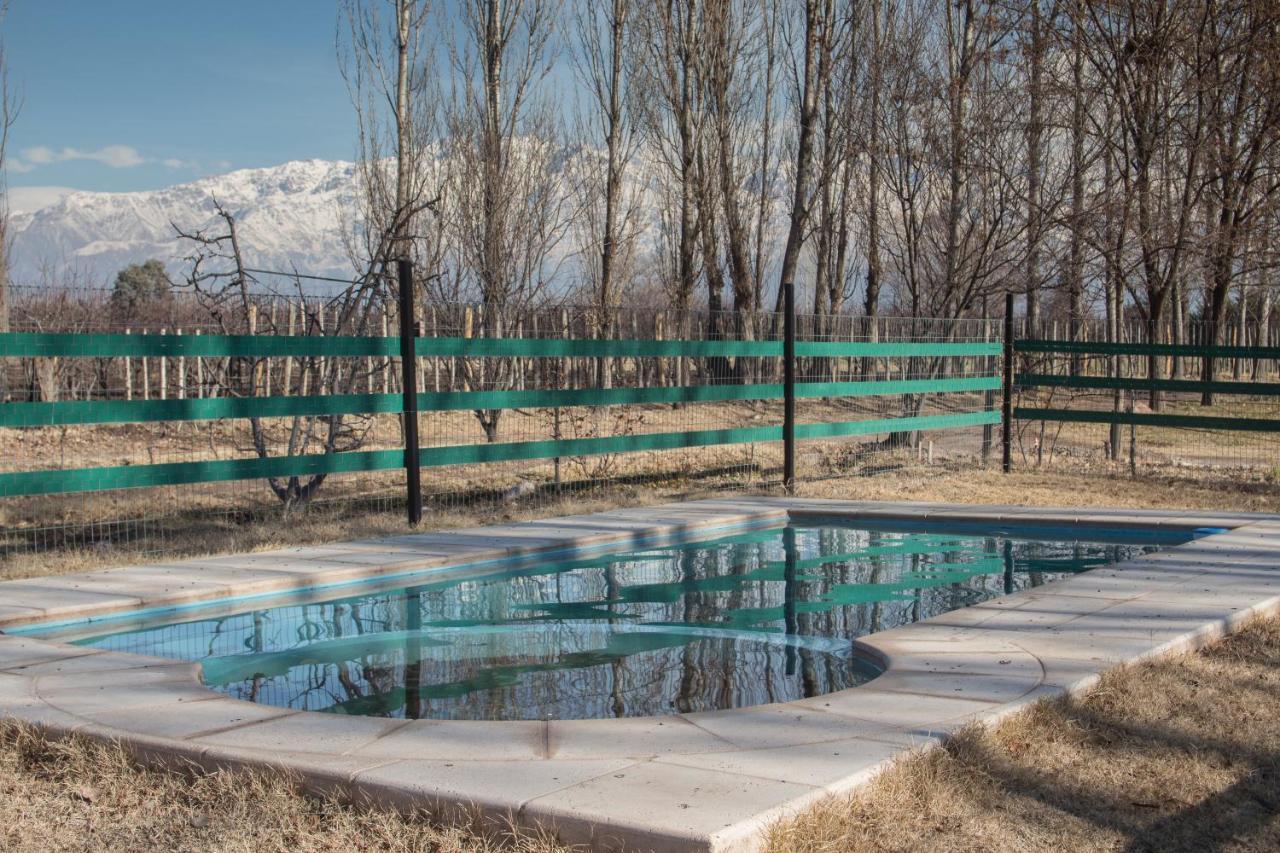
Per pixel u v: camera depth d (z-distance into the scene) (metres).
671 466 15.09
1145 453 17.58
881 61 20.72
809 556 9.27
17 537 9.98
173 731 4.16
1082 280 20.27
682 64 24.67
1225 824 3.49
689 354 12.56
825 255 29.14
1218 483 13.86
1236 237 22.50
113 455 13.41
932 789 3.59
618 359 14.62
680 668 5.63
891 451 16.62
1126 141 20.59
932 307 19.86
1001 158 18.75
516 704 4.96
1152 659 5.36
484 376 13.33
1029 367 16.55
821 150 28.83
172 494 12.18
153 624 6.73
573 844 3.18
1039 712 4.40
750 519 10.91
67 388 12.40
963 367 15.76
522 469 14.27
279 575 7.60
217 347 8.88
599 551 9.45
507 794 3.38
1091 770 3.91
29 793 3.79
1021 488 13.39
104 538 9.98
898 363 15.44
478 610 7.16
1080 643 5.55
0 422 7.83
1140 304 24.03
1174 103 20.89
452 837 3.28
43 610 6.46
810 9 21.59
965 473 14.85
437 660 5.84
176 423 15.40
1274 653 5.59
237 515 11.27
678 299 25.58
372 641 6.30
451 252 20.95
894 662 5.22
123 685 4.93
